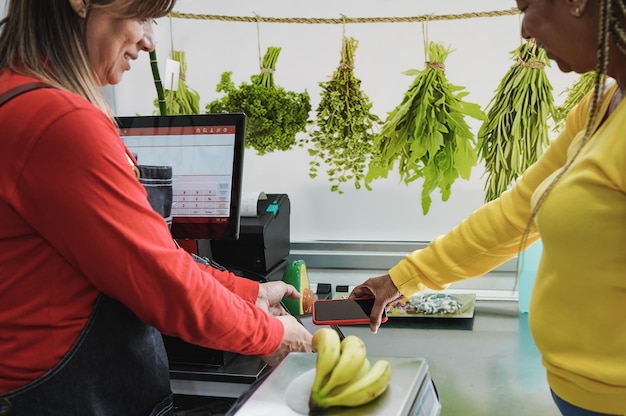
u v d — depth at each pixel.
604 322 0.78
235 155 1.40
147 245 0.81
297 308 1.58
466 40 1.62
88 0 0.83
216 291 0.89
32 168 0.77
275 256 1.63
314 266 1.79
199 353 1.24
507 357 1.33
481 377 1.25
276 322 1.00
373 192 1.74
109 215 0.78
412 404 0.80
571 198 0.77
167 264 0.82
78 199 0.77
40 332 0.83
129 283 0.80
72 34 0.84
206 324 0.87
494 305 1.63
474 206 1.68
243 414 0.77
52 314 0.83
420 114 1.66
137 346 0.92
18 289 0.82
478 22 1.60
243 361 1.27
